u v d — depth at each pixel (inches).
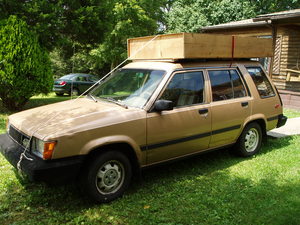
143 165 157.6
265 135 225.5
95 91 189.9
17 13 386.9
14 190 156.3
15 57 344.8
